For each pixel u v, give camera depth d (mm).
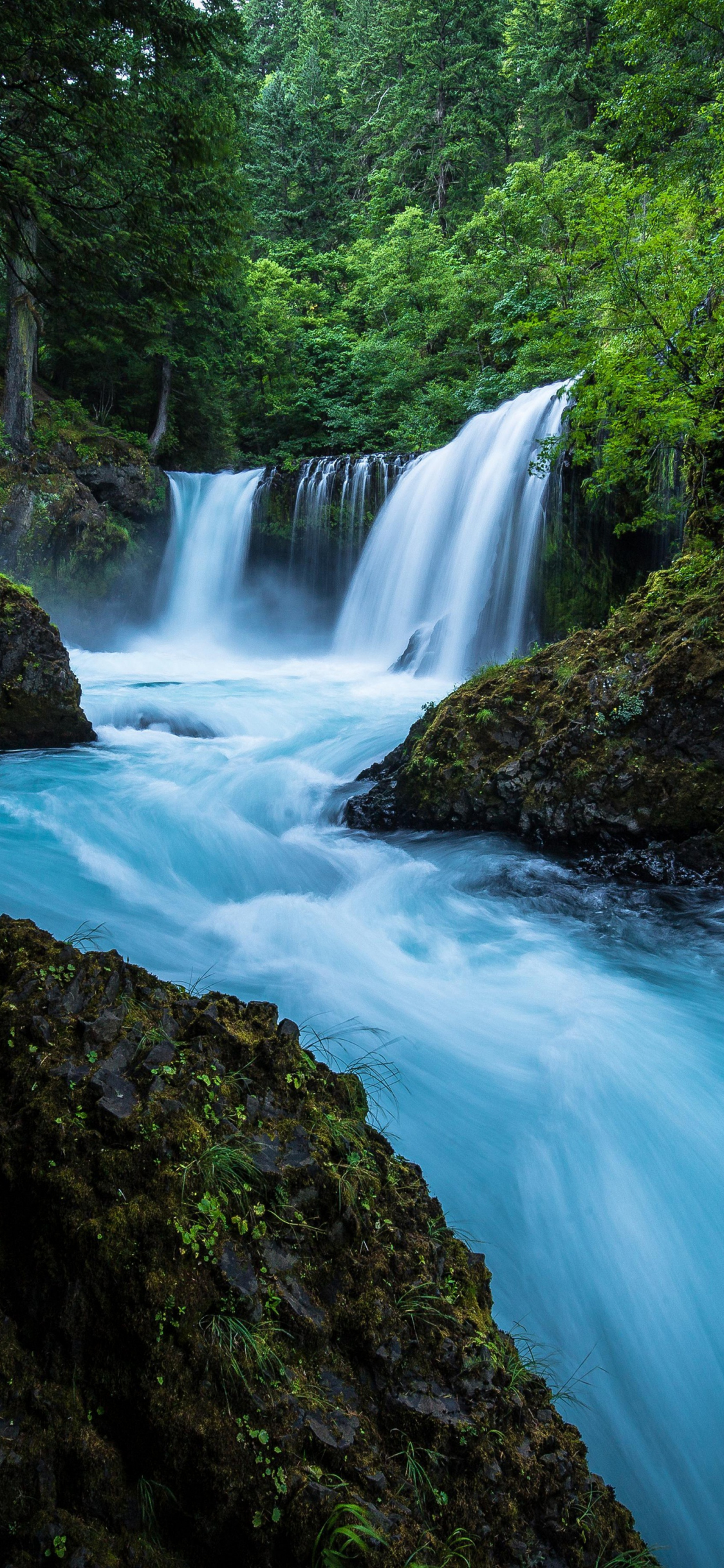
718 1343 3486
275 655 26766
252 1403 1863
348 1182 2361
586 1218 3887
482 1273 2613
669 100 17812
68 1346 1914
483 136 42500
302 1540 1733
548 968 6582
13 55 7703
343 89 54281
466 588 20406
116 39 7977
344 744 12719
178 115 8375
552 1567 1978
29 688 12453
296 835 10008
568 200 24250
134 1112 2184
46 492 21969
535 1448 2145
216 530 26531
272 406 34062
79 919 6848
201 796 10539
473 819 9508
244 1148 2271
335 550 25625
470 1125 4375
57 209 8422
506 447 19922
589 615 16641
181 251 8773
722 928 7340
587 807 8672
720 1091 4820
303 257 42719
